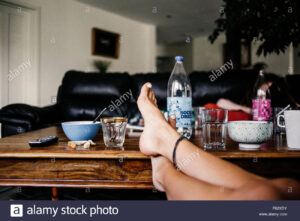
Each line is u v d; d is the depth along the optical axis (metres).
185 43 7.78
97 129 0.92
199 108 1.25
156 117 0.72
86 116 2.20
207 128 0.81
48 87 3.83
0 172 0.74
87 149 0.75
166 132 0.68
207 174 0.58
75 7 4.20
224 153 0.70
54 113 2.13
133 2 4.36
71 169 0.73
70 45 4.14
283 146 0.80
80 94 2.29
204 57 7.23
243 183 0.52
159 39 7.38
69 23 4.11
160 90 2.18
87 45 4.43
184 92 1.55
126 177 0.73
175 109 0.90
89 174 0.73
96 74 2.38
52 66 3.88
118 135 0.81
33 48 3.62
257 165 0.72
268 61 5.52
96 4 4.41
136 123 1.38
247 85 2.10
